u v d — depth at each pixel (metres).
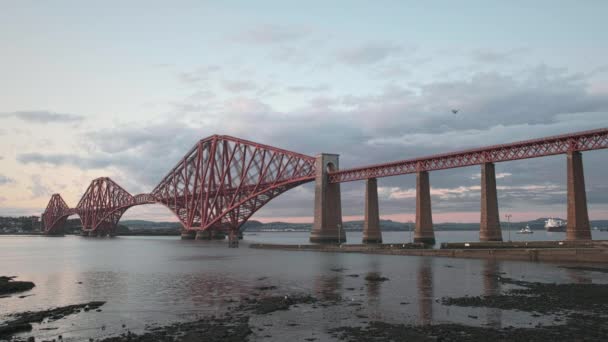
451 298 41.25
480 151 104.19
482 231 100.06
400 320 33.41
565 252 71.62
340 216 151.50
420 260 81.88
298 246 129.62
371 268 69.00
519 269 62.59
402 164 124.88
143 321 35.12
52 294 49.38
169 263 88.25
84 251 141.50
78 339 30.45
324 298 42.84
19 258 109.31
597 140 83.75
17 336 31.27
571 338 28.03
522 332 29.36
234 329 31.53
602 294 41.56
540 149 92.94
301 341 28.59
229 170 193.38
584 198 84.25
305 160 159.38
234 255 109.06
